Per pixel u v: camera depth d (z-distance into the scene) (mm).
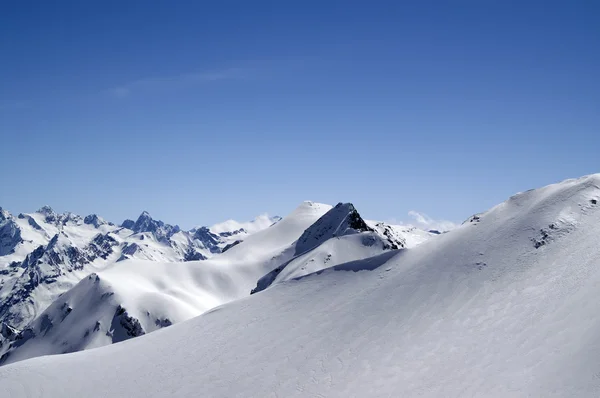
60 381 60188
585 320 42844
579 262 54094
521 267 59188
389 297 65875
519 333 46344
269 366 57469
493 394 39094
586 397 34219
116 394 56531
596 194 66562
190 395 54281
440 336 52125
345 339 59219
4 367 65188
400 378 46969
